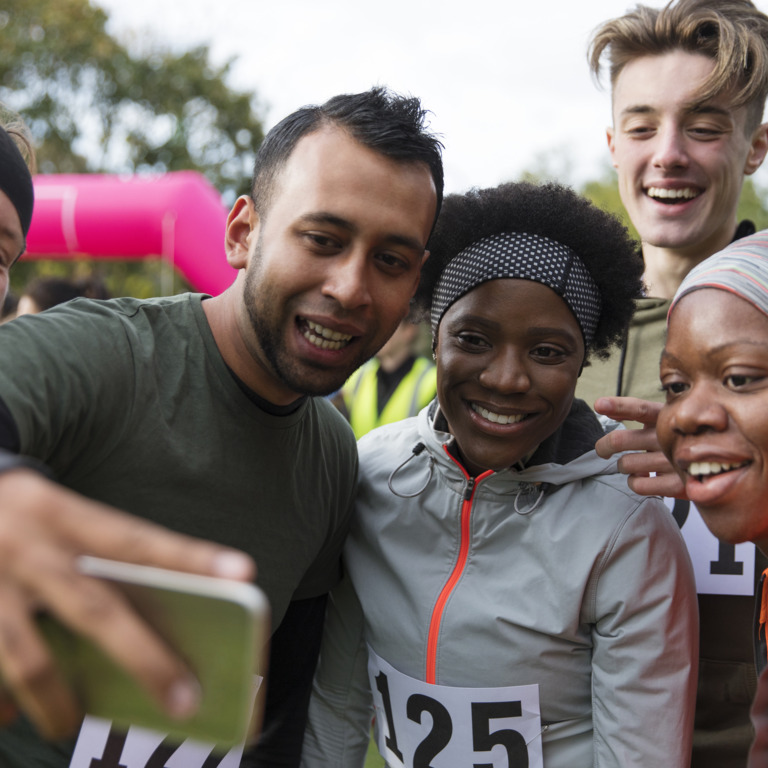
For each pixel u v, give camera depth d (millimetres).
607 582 1507
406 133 1293
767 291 1130
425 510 1662
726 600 1802
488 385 1487
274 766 1687
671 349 1215
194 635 498
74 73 20516
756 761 737
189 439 1336
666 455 1278
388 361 5254
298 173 1294
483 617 1546
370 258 1292
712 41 2066
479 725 1539
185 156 21547
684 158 2092
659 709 1465
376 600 1682
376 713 1743
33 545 492
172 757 1431
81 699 523
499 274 1485
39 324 1244
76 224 7508
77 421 1211
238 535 1394
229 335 1394
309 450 1526
